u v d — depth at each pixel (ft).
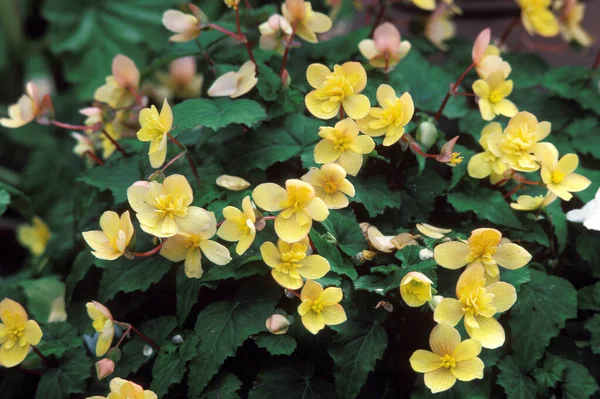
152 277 3.12
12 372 3.28
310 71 3.01
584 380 3.00
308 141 3.20
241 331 2.95
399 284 2.88
